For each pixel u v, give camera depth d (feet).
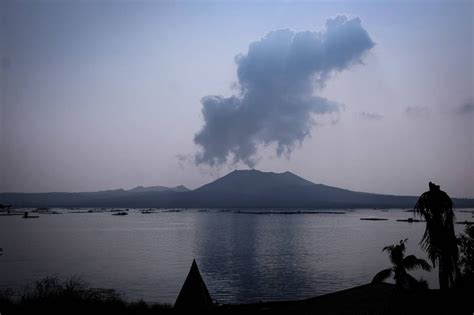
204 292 150.00
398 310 79.56
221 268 445.78
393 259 91.56
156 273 402.93
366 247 616.39
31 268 422.41
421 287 87.20
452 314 68.80
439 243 70.18
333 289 333.62
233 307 147.33
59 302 136.77
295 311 101.19
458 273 71.72
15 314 123.44
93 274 392.27
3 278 356.18
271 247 633.61
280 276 396.57
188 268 437.17
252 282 368.89
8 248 600.39
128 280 363.56
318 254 549.13
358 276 389.60
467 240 84.84
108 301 152.05
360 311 85.25
